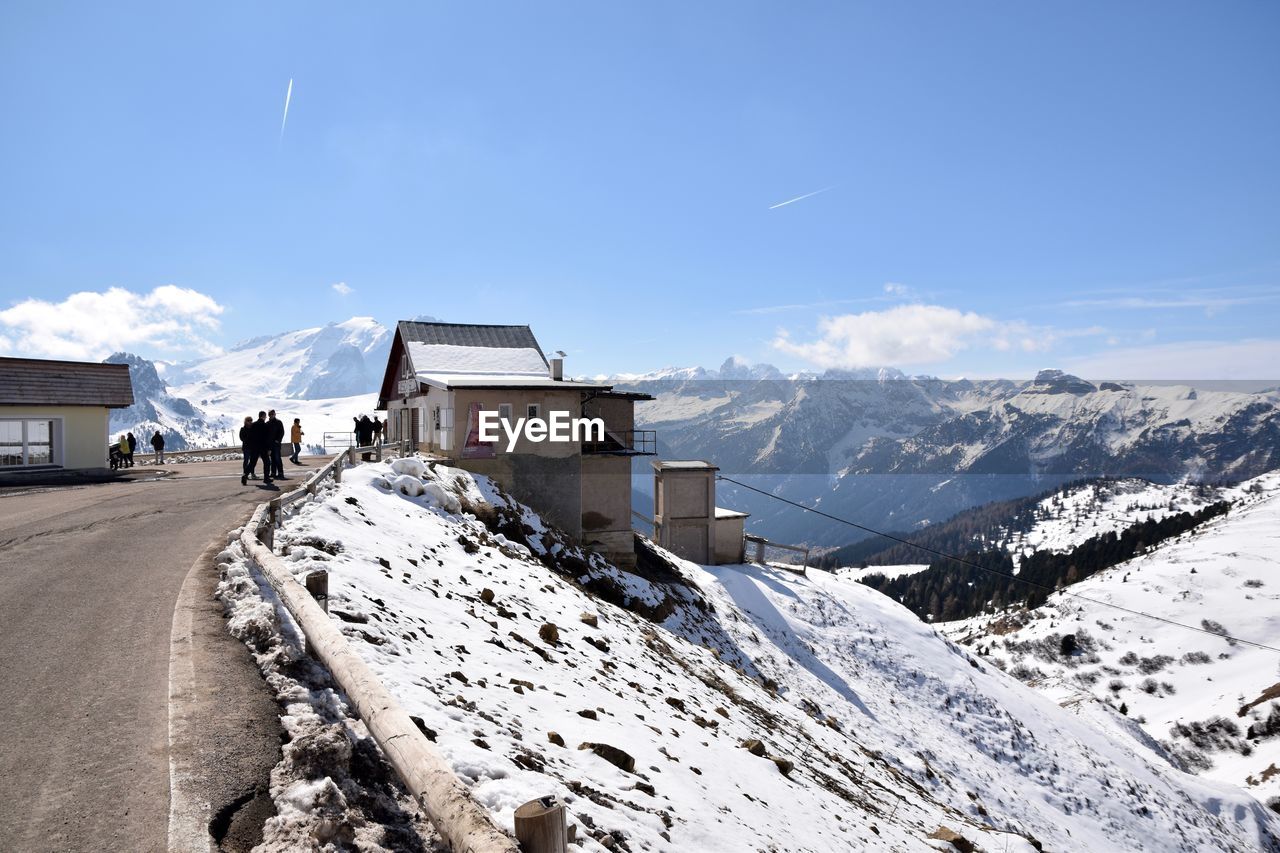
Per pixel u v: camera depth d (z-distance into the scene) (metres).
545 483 29.91
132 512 14.84
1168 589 168.00
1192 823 31.31
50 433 26.58
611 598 24.31
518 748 5.96
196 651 6.30
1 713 4.95
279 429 21.69
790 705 22.02
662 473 40.59
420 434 36.22
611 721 8.63
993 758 29.05
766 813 8.31
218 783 4.14
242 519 13.97
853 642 34.19
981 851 13.83
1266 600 153.50
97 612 7.40
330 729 4.57
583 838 4.64
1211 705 116.94
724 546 41.44
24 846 3.43
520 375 35.97
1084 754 33.03
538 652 10.60
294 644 6.38
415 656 7.44
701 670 18.73
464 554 16.30
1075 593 180.88
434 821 3.08
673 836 5.94
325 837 3.68
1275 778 82.81
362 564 10.85
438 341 38.88
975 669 37.28
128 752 4.45
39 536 11.88
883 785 16.97
